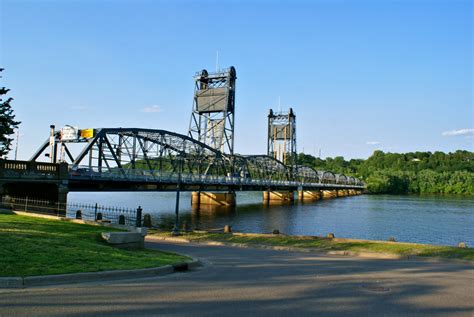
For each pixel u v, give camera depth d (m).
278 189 122.38
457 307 11.03
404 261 21.80
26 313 9.05
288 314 9.85
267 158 127.12
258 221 67.94
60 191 46.06
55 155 59.62
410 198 167.38
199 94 112.88
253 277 14.72
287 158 155.50
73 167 50.81
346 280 14.56
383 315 10.06
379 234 53.72
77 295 10.81
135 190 63.12
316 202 132.00
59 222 27.56
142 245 21.33
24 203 41.91
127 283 12.71
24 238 17.41
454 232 56.69
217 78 113.06
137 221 39.03
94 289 11.60
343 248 26.55
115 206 87.56
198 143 83.75
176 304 10.36
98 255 15.91
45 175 44.62
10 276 11.73
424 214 86.19
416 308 10.81
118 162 61.75
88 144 57.38
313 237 31.52
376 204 122.25
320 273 16.16
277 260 20.53
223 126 108.31
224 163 101.00
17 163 42.09
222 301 10.84
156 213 76.25
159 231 37.00
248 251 24.88
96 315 9.16
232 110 112.81
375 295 12.16
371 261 21.19
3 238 16.75
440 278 15.75
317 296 11.81
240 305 10.49
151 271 14.53
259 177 121.81
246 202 128.25
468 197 178.75
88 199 115.88
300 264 19.02
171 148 76.44
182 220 66.06
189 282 13.33
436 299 11.89
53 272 12.55
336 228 59.69
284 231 54.88
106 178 54.88
